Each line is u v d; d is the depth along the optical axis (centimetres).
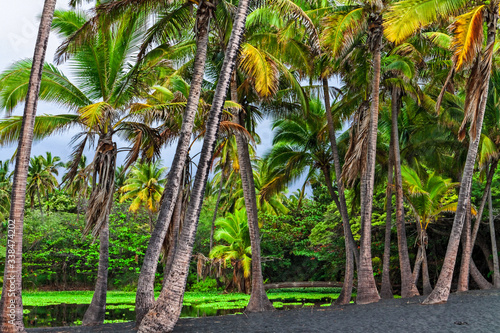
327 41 1652
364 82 1975
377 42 1752
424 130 2400
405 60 1872
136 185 3966
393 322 1180
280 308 2300
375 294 1761
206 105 1550
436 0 1427
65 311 2327
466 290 2086
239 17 1156
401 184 2059
